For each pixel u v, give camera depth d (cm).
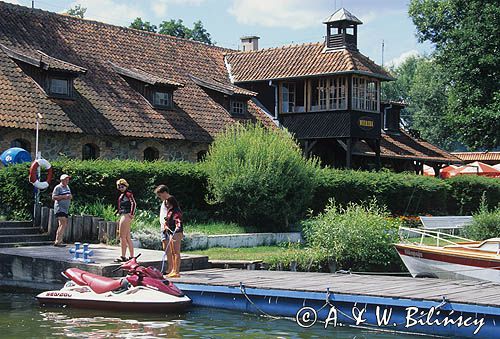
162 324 1556
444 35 4738
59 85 3030
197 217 2925
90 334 1445
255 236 2692
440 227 2797
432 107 8519
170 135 3275
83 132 2933
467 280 1964
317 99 3903
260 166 2856
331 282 1800
